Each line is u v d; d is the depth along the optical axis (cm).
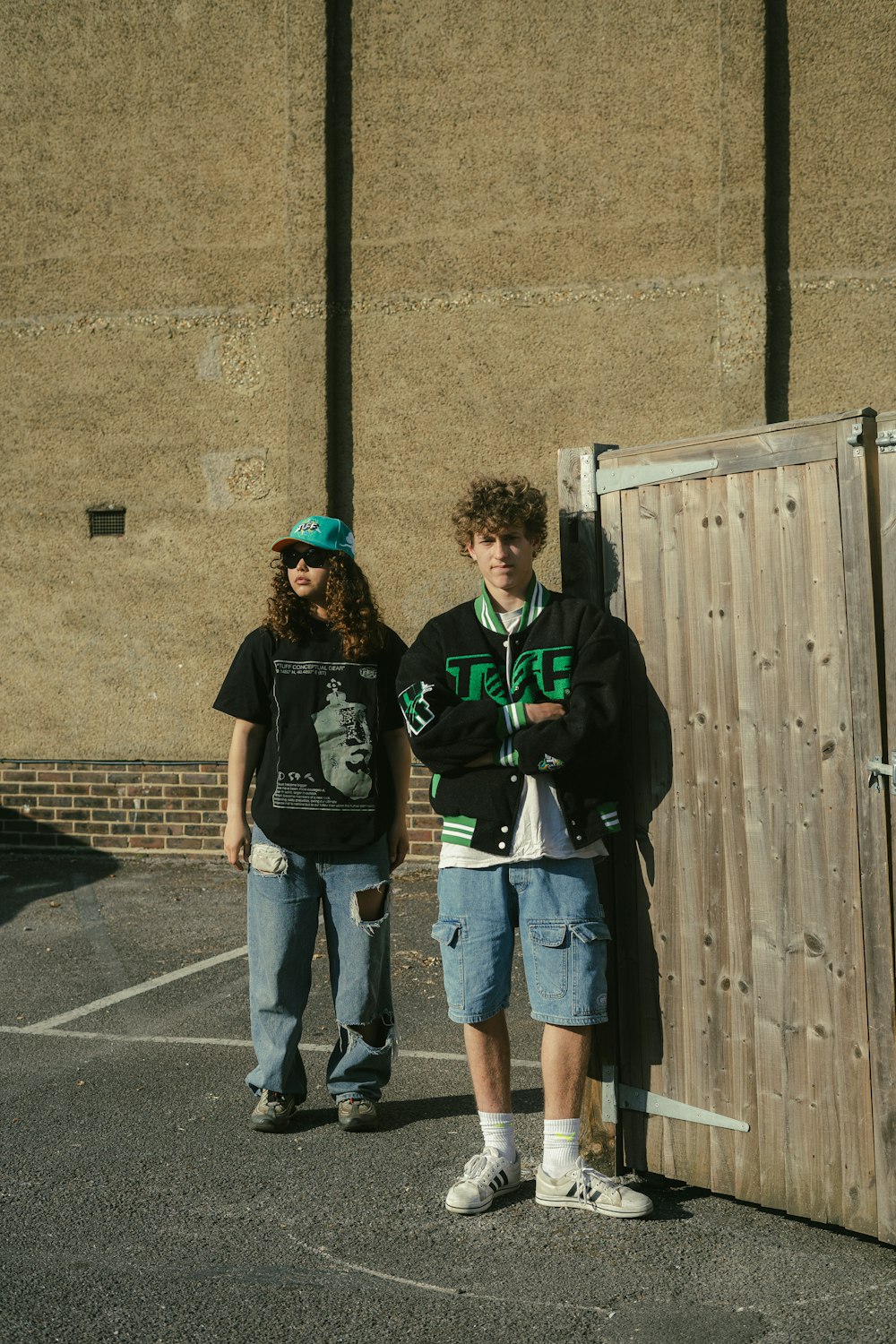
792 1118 340
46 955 661
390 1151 405
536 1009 356
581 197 834
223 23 883
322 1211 361
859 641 320
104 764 916
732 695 350
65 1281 321
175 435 900
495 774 350
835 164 804
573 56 831
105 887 823
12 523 919
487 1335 292
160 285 900
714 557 352
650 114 822
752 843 346
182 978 615
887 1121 321
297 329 869
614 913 378
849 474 321
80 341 912
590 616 356
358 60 862
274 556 884
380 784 420
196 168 892
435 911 745
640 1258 328
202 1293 314
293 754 413
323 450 867
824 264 807
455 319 853
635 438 828
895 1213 320
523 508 352
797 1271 319
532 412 843
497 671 353
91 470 913
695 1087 362
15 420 917
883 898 318
